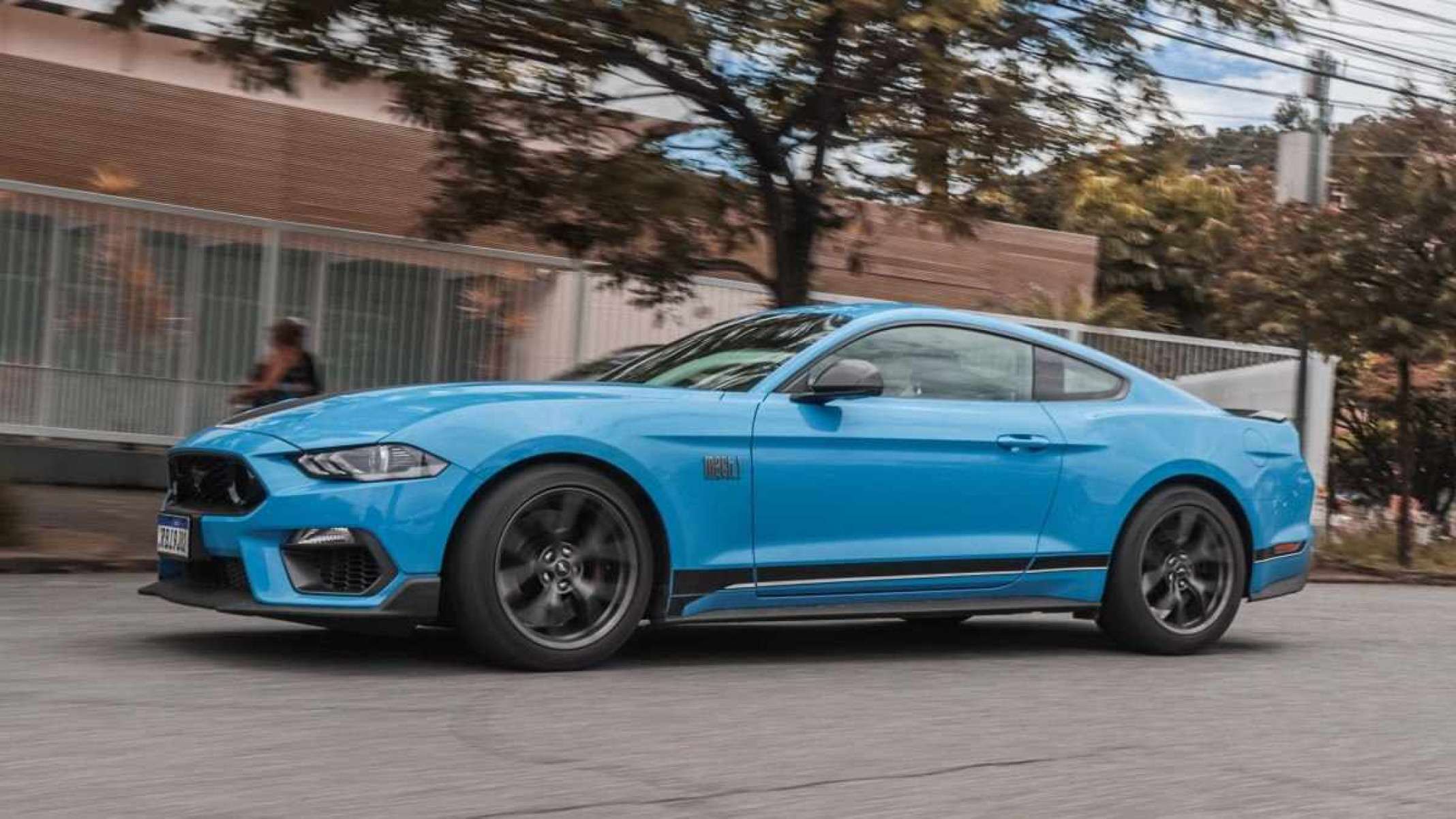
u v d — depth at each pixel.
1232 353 18.92
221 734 4.24
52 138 15.51
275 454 5.21
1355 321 15.46
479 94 11.72
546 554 5.43
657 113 13.29
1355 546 16.42
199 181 16.27
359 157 17.09
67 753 3.94
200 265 14.36
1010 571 6.34
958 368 6.45
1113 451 6.62
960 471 6.19
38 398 13.70
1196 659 6.80
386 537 5.12
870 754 4.39
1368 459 27.80
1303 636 8.07
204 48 11.09
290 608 5.08
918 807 3.80
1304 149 15.88
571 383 5.83
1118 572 6.64
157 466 14.21
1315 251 15.73
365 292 15.07
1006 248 22.50
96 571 8.76
